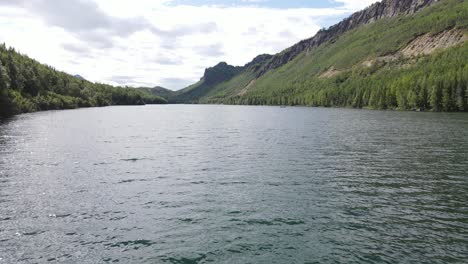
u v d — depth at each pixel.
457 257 14.97
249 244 16.41
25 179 28.59
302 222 19.05
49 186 26.50
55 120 94.62
